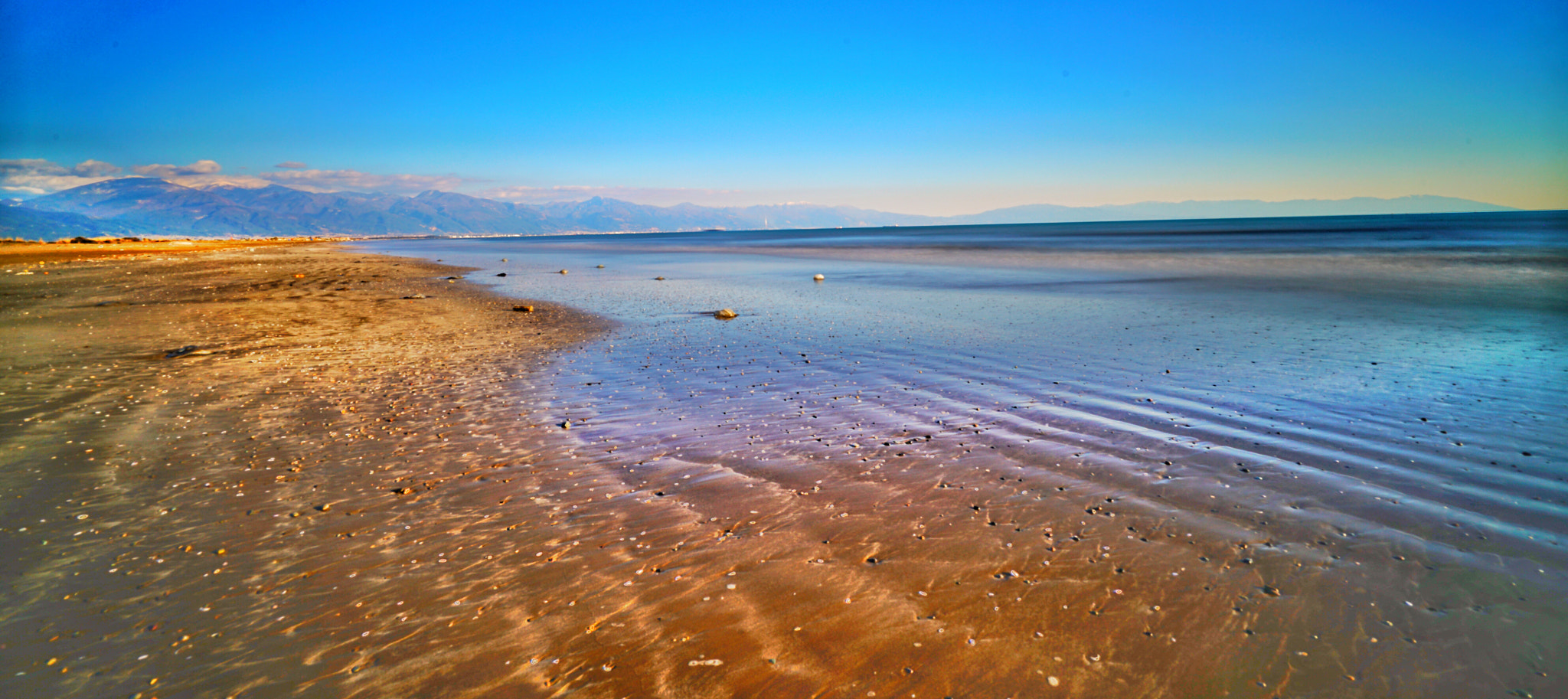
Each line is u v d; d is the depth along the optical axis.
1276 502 6.12
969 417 9.12
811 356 13.72
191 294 26.03
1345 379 11.01
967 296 24.95
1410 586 4.66
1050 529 5.64
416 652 4.15
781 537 5.59
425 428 8.95
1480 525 5.58
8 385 11.26
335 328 17.86
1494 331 15.52
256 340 15.87
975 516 5.93
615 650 4.12
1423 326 16.28
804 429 8.71
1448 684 3.71
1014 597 4.62
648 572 5.05
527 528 5.85
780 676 3.86
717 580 4.91
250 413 9.69
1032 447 7.80
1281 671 3.85
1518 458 7.21
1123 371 11.88
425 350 14.71
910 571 4.98
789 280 33.91
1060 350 13.91
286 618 4.54
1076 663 3.94
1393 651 3.99
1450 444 7.70
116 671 4.02
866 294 26.19
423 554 5.41
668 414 9.54
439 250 90.56
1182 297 23.08
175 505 6.46
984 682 3.80
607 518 6.04
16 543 5.68
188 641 4.31
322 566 5.23
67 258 50.22
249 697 3.79
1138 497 6.30
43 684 3.91
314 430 8.89
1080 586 4.75
